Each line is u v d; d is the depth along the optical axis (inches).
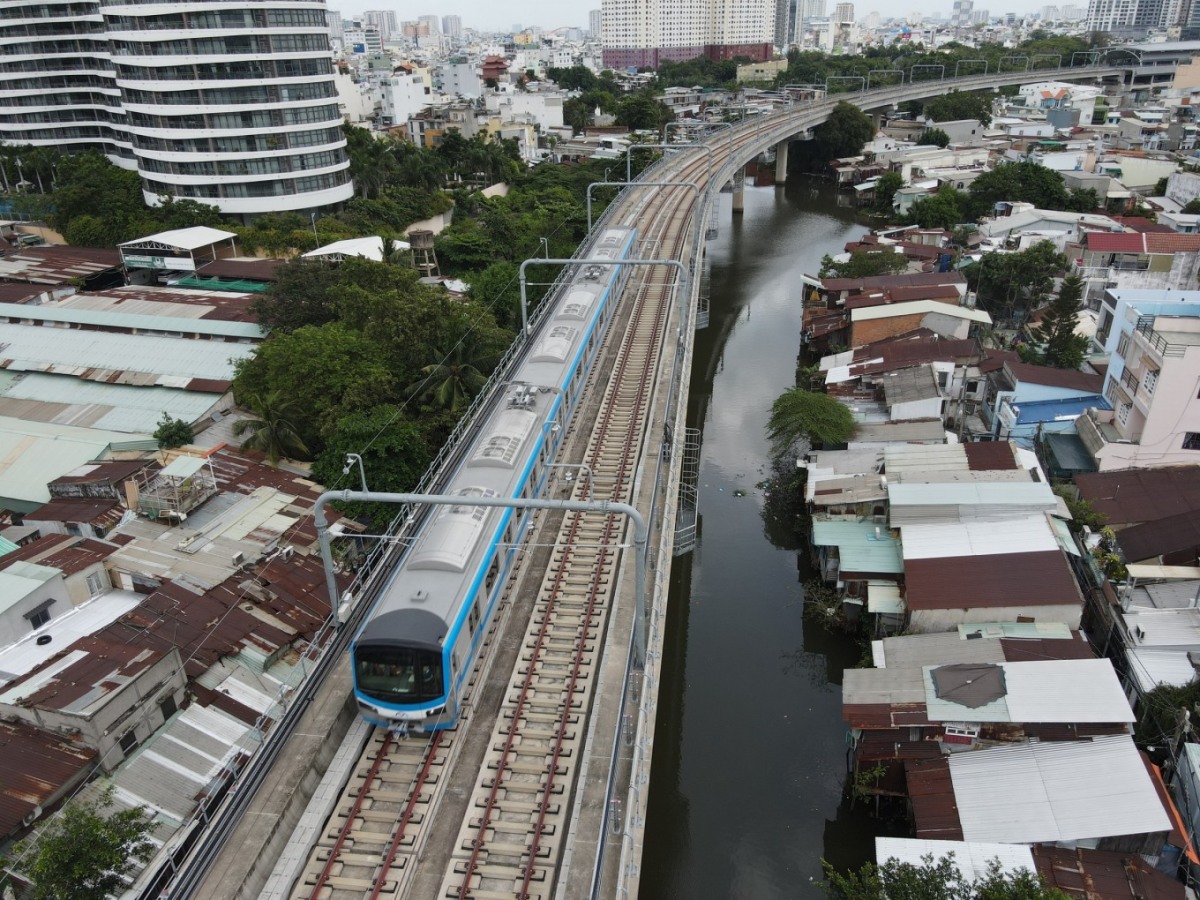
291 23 3250.5
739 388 2522.1
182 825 958.4
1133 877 937.5
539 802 892.6
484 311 2198.6
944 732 1109.1
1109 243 2650.1
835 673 1441.9
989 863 937.5
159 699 1079.0
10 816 915.4
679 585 1660.9
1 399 1957.4
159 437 1731.1
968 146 4945.9
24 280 2770.7
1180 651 1218.6
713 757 1285.7
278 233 3139.8
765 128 4862.2
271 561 1382.9
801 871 1115.3
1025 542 1362.0
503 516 1131.9
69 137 4468.5
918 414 1892.2
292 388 1740.9
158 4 3070.9
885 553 1462.8
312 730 930.7
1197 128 4852.4
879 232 3535.9
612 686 1007.6
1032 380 1907.0
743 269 3654.0
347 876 823.1
